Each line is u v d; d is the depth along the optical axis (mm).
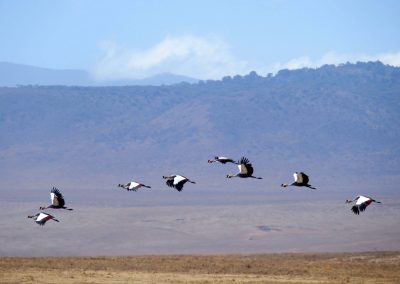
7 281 128375
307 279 141375
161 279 136125
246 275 146125
